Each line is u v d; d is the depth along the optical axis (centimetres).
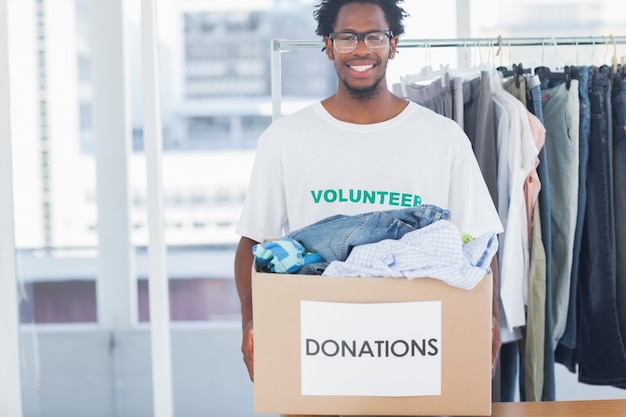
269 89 355
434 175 179
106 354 303
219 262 350
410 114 181
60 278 299
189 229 348
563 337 234
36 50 288
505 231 214
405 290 121
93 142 295
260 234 184
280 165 183
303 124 182
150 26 279
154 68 281
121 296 302
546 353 222
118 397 304
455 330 122
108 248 300
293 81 359
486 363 123
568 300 229
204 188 350
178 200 349
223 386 329
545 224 219
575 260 229
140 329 303
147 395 305
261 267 132
